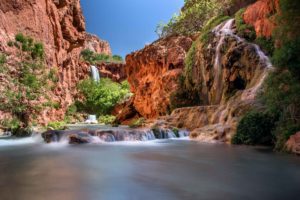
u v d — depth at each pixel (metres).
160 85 31.25
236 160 9.45
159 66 32.88
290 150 10.14
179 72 29.38
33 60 29.06
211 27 29.86
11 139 18.86
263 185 6.29
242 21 24.25
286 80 10.37
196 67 26.55
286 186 6.20
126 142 16.06
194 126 19.34
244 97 17.30
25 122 25.61
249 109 14.62
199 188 6.11
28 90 25.70
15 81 24.98
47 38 39.22
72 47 48.91
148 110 33.75
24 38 28.53
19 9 33.69
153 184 6.51
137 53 36.34
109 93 52.84
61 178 7.18
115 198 5.47
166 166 8.78
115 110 52.28
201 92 26.00
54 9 42.28
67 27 45.75
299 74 9.95
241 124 13.65
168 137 18.03
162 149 12.91
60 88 40.12
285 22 11.01
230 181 6.71
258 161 9.12
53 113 34.81
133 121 35.66
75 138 15.89
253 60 19.67
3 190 6.08
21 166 9.02
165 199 5.38
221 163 9.03
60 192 5.89
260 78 18.02
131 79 38.28
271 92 11.30
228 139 14.33
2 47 27.09
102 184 6.55
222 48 23.02
